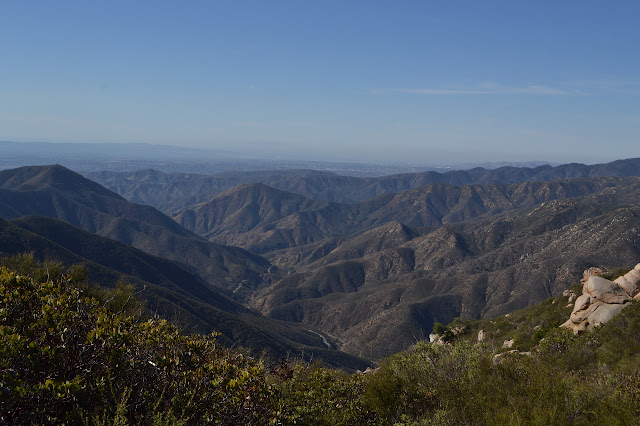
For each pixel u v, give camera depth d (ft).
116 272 327.67
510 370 24.71
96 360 14.58
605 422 19.74
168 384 15.66
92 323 15.88
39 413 12.28
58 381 13.17
